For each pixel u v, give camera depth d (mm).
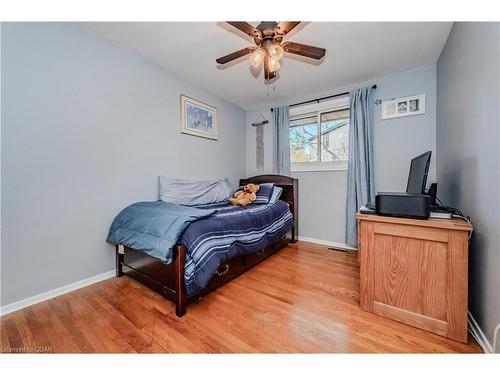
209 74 2551
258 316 1392
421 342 1149
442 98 2029
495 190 1037
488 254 1101
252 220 2023
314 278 1950
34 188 1511
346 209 2826
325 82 2727
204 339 1185
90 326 1286
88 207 1797
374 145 2621
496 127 1023
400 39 1867
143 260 1713
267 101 3438
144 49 2070
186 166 2715
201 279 1377
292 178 3139
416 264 1262
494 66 1038
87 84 1778
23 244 1470
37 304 1506
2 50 1377
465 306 1132
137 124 2154
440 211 1371
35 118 1510
